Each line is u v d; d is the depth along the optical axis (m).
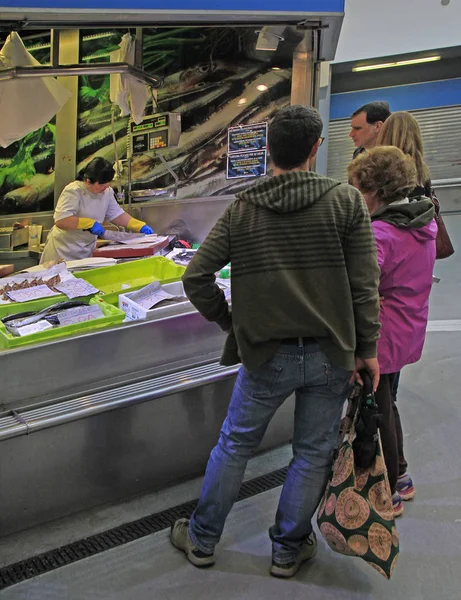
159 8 2.20
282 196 1.52
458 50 4.99
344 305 1.54
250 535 2.09
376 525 1.68
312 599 1.78
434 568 1.91
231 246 1.60
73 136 4.39
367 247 1.54
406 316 1.92
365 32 5.05
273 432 2.67
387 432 1.96
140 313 2.32
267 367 1.64
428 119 5.28
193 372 2.33
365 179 1.88
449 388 3.29
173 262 2.97
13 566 1.92
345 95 5.37
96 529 2.11
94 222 3.55
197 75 4.00
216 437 2.48
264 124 3.88
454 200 5.29
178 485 2.40
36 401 2.07
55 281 2.65
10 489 2.01
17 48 2.75
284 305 1.54
